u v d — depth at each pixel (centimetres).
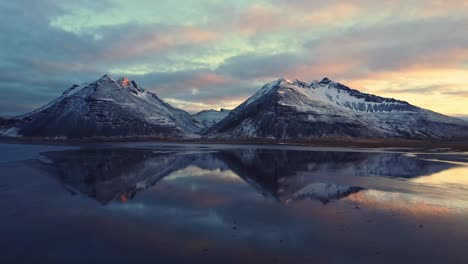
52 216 2184
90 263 1441
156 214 2252
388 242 1706
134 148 11062
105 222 2048
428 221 2094
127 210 2362
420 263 1455
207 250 1590
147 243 1681
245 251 1582
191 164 5756
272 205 2545
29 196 2847
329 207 2481
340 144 15338
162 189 3250
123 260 1472
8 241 1706
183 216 2200
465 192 3112
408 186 3459
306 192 3117
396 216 2214
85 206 2481
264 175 4372
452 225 2005
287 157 7506
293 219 2134
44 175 4194
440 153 9431
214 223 2038
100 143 16225
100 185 3481
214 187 3381
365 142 16538
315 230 1902
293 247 1634
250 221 2084
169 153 8512
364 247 1639
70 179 3894
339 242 1705
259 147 12331
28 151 8981
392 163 6141
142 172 4612
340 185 3531
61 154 7925
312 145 14862
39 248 1609
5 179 3812
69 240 1720
